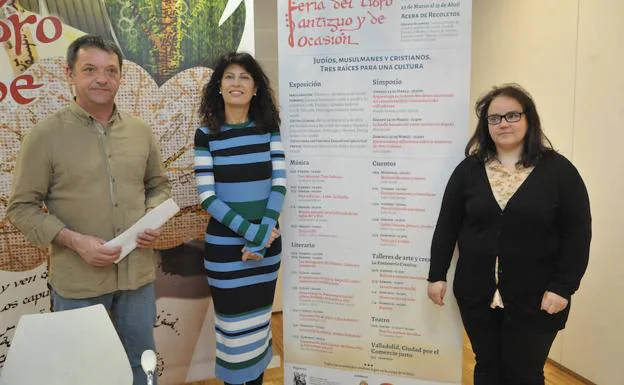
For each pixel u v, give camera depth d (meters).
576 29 2.60
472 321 1.91
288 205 2.27
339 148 2.18
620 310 2.44
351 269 2.23
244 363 2.08
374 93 2.11
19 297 2.39
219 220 1.98
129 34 2.43
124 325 1.99
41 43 2.30
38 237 1.75
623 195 2.38
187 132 2.59
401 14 2.03
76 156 1.80
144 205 2.00
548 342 1.80
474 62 3.55
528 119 1.77
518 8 3.05
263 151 2.05
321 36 2.13
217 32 2.56
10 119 2.30
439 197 2.09
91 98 1.79
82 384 1.35
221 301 2.05
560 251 1.75
